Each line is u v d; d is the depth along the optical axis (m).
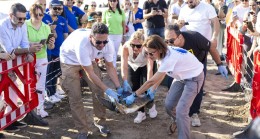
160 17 7.77
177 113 3.89
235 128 4.86
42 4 5.71
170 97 4.14
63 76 4.23
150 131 4.83
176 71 3.82
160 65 3.72
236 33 6.19
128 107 3.98
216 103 5.89
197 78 3.90
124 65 4.58
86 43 3.89
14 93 4.49
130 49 4.58
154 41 3.56
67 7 6.65
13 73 4.29
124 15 7.59
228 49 7.18
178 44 4.14
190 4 5.52
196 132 4.74
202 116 5.32
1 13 5.57
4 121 4.17
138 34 4.44
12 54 4.14
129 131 4.84
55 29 5.82
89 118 5.27
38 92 4.85
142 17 8.72
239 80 6.00
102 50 4.13
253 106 4.70
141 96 4.11
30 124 4.99
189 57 3.81
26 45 4.64
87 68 3.95
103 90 4.05
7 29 4.29
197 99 4.77
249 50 6.11
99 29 3.67
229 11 7.85
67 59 4.17
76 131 4.83
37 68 5.09
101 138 4.59
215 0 9.45
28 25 5.04
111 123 5.11
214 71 8.09
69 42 4.11
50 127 4.95
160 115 5.41
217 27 5.46
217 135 4.64
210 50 4.38
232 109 5.56
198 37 4.26
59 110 5.63
